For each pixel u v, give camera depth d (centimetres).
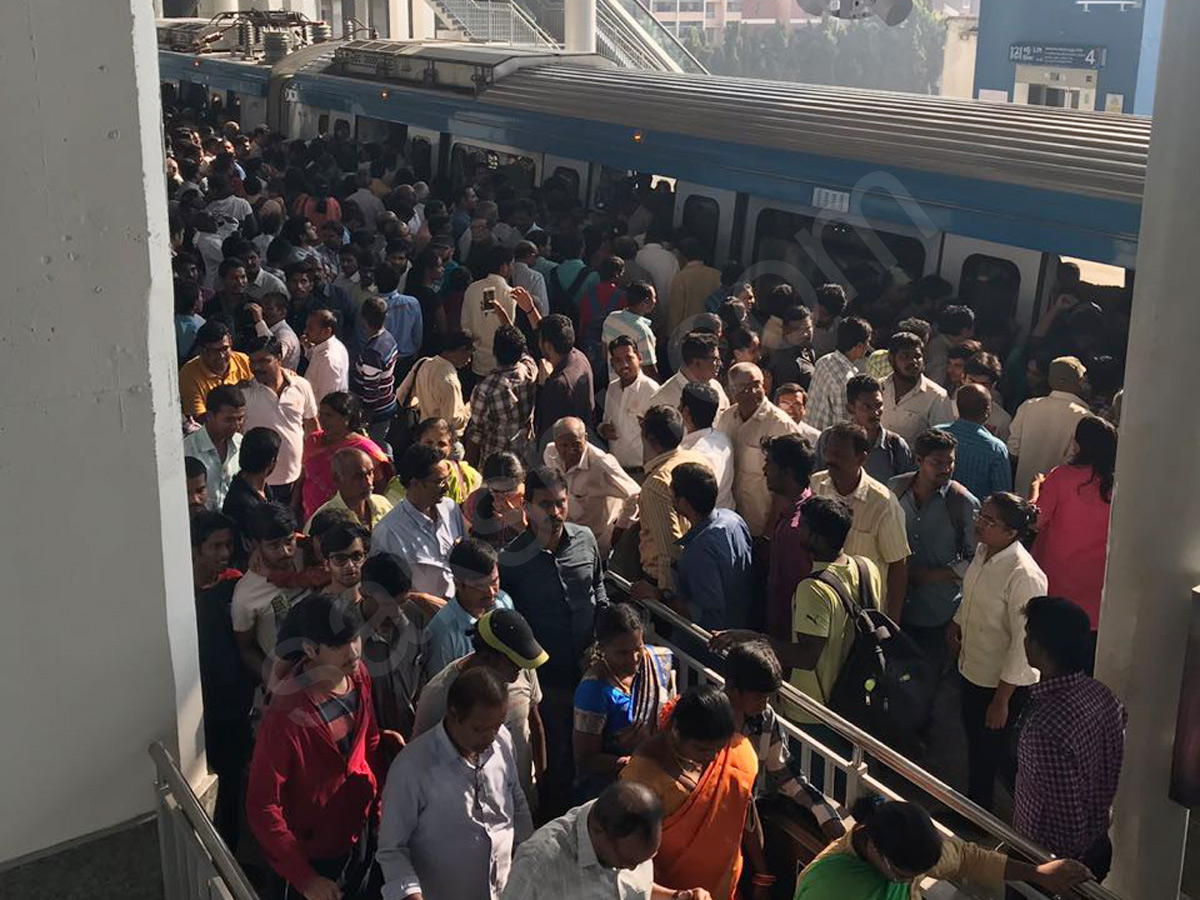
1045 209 761
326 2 4612
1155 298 414
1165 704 442
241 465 502
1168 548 429
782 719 438
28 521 325
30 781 340
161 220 335
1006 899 406
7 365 315
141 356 334
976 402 575
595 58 1433
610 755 398
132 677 349
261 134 1792
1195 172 398
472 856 350
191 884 338
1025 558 488
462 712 336
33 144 308
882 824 316
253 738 416
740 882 398
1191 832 534
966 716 512
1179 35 394
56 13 305
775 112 1001
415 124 1465
